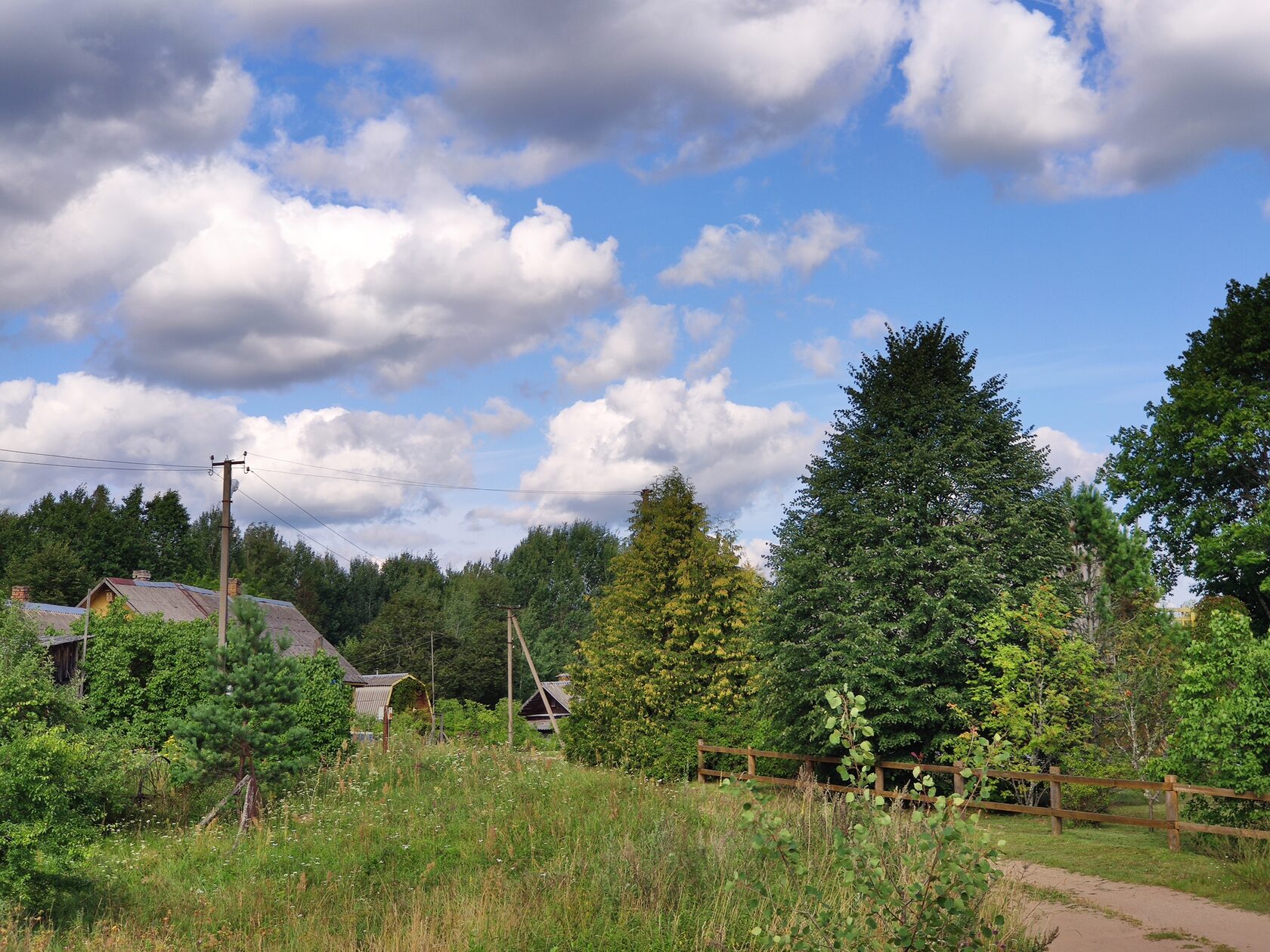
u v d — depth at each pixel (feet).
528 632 344.69
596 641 134.00
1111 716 74.23
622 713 117.50
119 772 65.31
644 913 35.37
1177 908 40.78
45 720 52.29
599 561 415.23
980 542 78.74
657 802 56.80
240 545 372.58
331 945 36.19
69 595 238.68
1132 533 92.48
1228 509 112.88
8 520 294.05
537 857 47.26
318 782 72.59
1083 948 35.22
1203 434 110.11
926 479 77.97
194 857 55.11
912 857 25.64
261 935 37.91
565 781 65.51
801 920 31.63
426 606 315.78
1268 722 48.60
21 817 43.45
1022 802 69.15
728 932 33.42
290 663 69.56
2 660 59.88
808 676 76.95
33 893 43.75
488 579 378.12
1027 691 69.21
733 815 46.39
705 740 104.73
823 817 42.78
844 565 79.51
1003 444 82.79
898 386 84.33
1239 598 113.29
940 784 73.00
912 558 75.51
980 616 73.46
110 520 273.75
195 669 88.07
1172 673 72.64
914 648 73.77
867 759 26.40
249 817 62.28
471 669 298.15
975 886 23.25
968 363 85.71
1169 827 51.75
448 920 36.68
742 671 110.42
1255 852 47.11
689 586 116.88
